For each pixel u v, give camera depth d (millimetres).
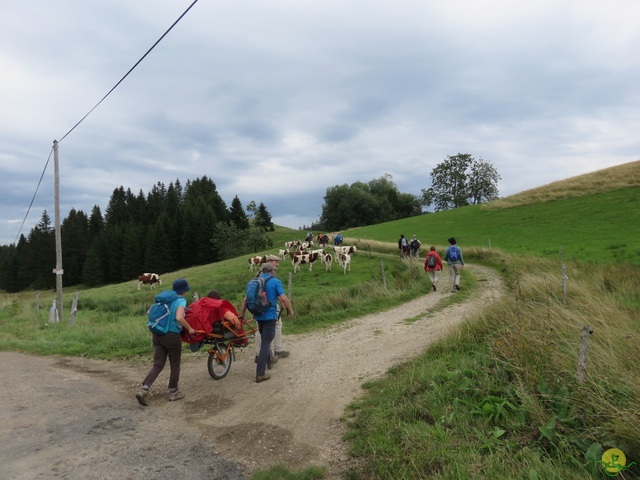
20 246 102938
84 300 24844
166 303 5766
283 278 22578
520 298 8953
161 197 122500
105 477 3605
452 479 3258
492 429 4059
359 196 93938
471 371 5281
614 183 42281
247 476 3701
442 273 19672
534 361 5090
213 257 82312
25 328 14758
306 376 6500
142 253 79750
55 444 4262
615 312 7281
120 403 5680
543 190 47656
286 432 4625
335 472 3764
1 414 5156
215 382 6508
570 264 16172
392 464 3631
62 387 6461
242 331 6836
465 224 42312
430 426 4191
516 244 27547
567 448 3570
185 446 4297
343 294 14180
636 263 16625
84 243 90812
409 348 7555
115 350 9250
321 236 35750
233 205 103750
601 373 4434
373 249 32750
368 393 5543
